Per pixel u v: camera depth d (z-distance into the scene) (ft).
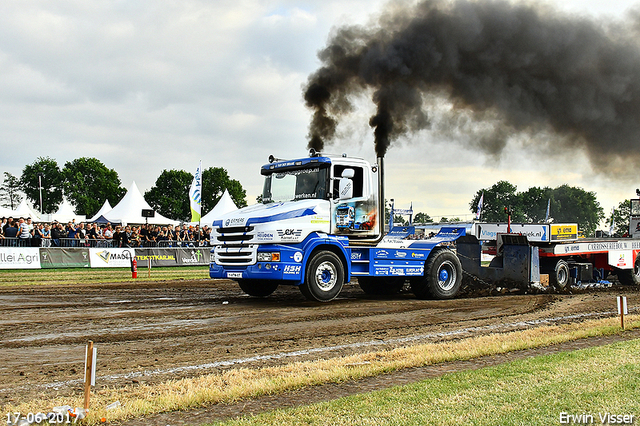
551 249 49.62
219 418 14.67
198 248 86.79
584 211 291.17
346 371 18.88
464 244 49.78
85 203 300.20
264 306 36.94
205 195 308.19
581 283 53.47
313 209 37.40
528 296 44.78
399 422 13.87
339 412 14.64
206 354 22.45
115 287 50.16
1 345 24.21
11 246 70.64
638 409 14.92
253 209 39.29
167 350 23.21
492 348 22.75
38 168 321.11
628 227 66.33
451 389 16.70
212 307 36.32
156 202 303.68
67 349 23.48
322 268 37.83
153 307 36.29
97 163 314.55
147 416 14.82
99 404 15.47
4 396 16.52
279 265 35.58
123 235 80.69
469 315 33.50
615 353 21.68
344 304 38.42
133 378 18.62
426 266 42.88
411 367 20.15
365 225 40.11
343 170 38.75
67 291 46.32
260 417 14.32
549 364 19.84
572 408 14.98
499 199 308.60
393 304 38.70
